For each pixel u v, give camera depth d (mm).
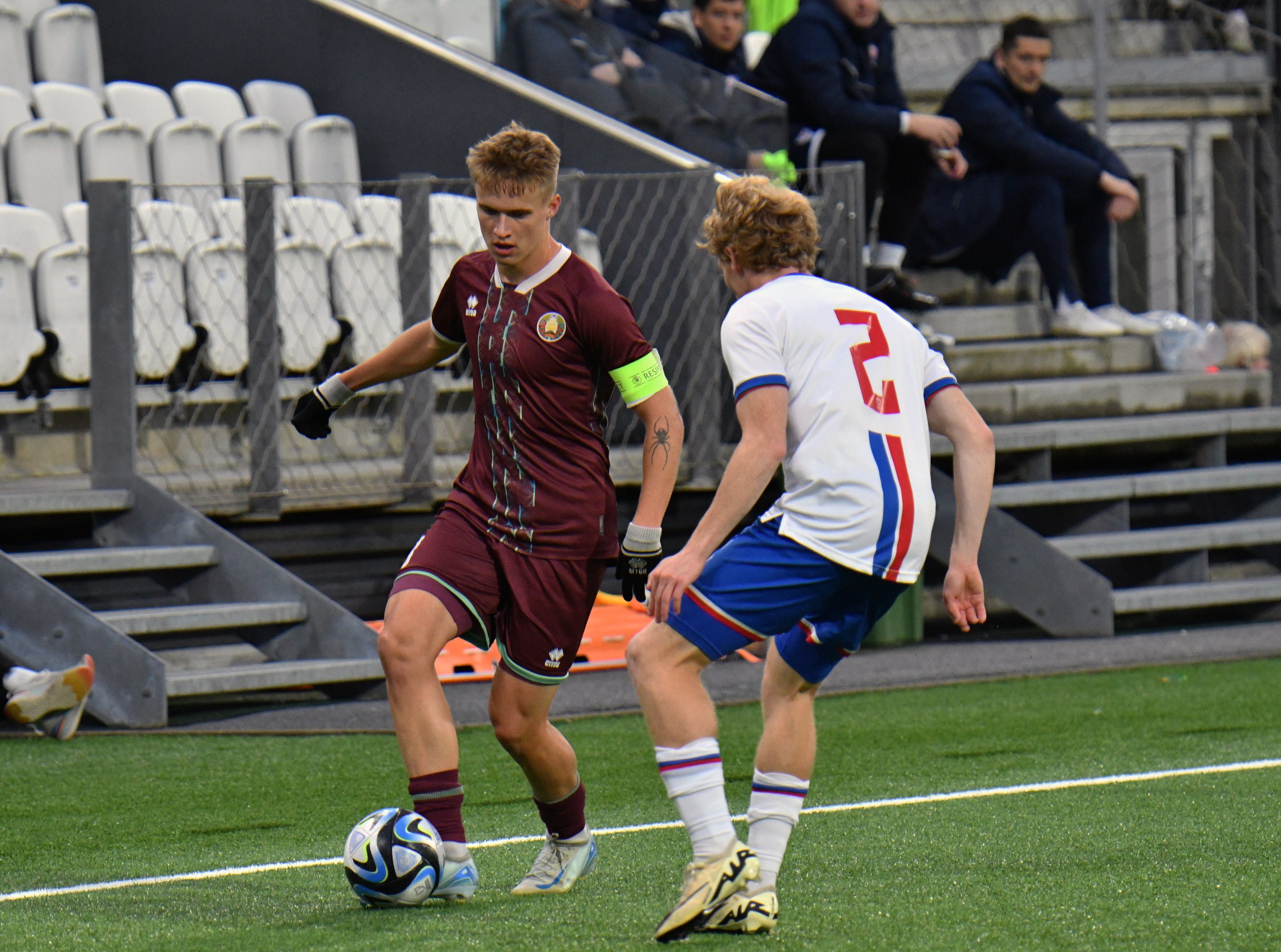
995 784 18172
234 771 19797
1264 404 34438
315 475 26703
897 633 28672
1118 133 41500
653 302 29172
